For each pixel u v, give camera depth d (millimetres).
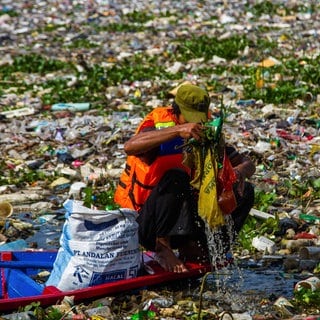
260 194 22672
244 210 17500
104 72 43250
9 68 46938
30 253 18391
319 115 32344
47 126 32938
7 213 22578
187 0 70250
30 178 26594
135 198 17453
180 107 16875
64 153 28844
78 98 37969
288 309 16234
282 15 60156
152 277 17047
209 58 45688
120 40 55688
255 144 28641
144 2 71812
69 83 41469
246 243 19688
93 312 15977
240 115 32812
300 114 32531
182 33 55406
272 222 20422
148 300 16594
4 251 18656
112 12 68312
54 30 62125
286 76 38906
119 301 16656
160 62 46406
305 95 34688
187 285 17500
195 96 16781
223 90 37406
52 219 22953
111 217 16797
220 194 16328
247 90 36312
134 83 40562
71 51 52750
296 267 18547
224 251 17594
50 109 36500
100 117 33938
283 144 28219
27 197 24766
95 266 16641
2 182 26281
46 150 29562
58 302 16219
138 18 64500
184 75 41656
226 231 17375
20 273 17422
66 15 68875
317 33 51219
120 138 30188
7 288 17562
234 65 42656
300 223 21156
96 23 63875
